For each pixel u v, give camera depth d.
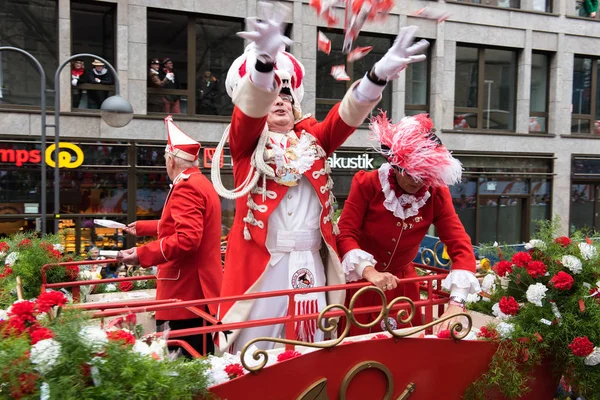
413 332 2.27
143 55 10.01
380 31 11.38
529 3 13.17
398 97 11.89
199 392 1.83
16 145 9.26
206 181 3.20
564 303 2.59
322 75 11.20
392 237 2.86
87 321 1.82
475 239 13.03
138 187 10.04
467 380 2.42
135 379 1.67
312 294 2.58
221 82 10.91
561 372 2.61
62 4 9.48
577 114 14.22
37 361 1.59
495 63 13.27
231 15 10.64
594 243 2.83
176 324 3.13
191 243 2.87
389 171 2.80
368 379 2.18
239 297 2.16
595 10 14.00
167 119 3.46
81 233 9.65
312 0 2.29
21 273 3.24
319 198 2.59
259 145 2.53
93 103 9.88
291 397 2.00
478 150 12.83
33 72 9.55
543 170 13.67
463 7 12.43
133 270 4.42
